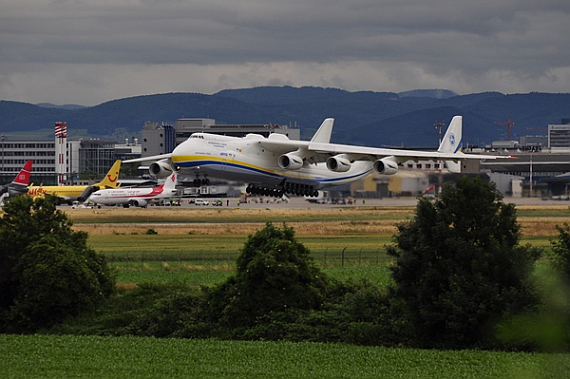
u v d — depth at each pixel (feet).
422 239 278.26
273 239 310.86
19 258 324.39
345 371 236.22
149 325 305.94
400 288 280.51
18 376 231.09
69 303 315.58
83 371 237.45
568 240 277.03
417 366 241.96
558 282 267.59
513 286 270.26
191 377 229.04
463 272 271.28
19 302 317.22
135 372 235.81
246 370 236.84
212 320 306.35
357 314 293.02
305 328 288.10
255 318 298.35
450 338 271.49
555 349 260.42
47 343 276.82
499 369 236.84
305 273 308.19
